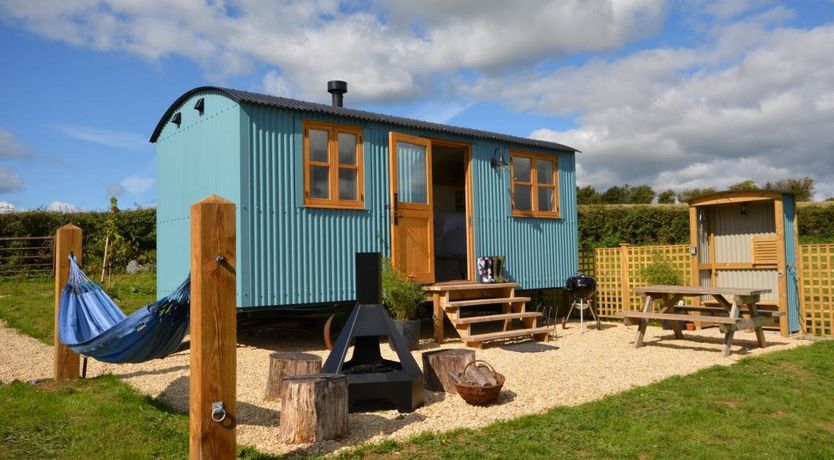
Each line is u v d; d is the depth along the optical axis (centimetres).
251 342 895
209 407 340
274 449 397
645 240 2045
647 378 618
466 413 488
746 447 412
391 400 490
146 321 437
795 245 934
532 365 689
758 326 788
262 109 765
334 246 821
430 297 879
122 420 444
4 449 384
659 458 390
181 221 901
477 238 994
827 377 617
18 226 1830
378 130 884
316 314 922
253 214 746
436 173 1301
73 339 528
